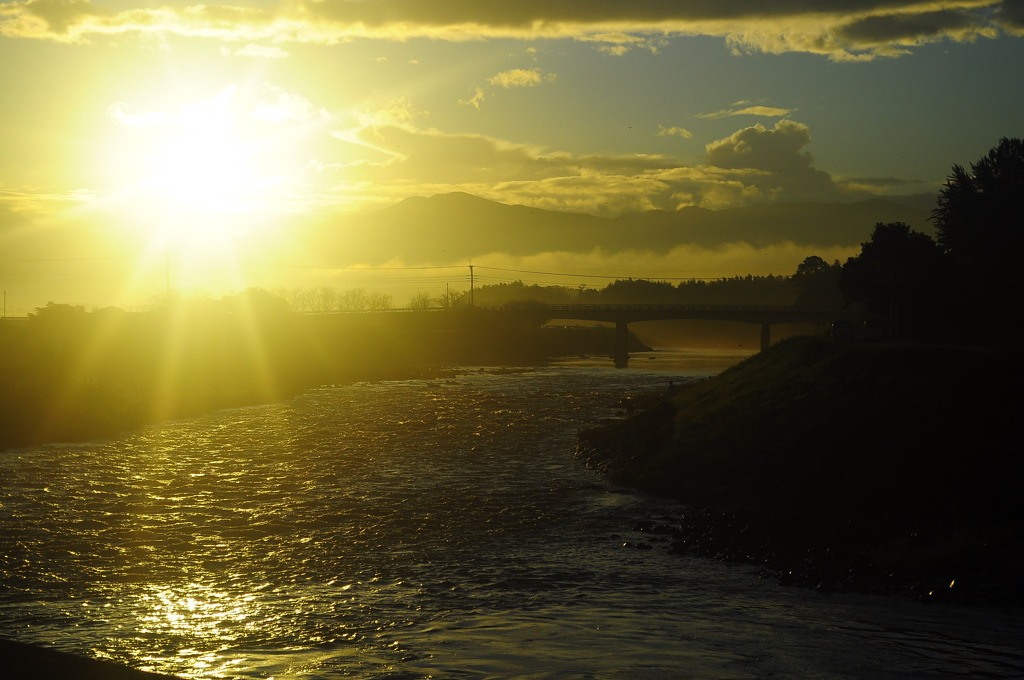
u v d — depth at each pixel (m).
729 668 18.72
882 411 38.56
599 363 174.88
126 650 19.94
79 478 41.66
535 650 19.91
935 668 18.75
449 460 47.78
